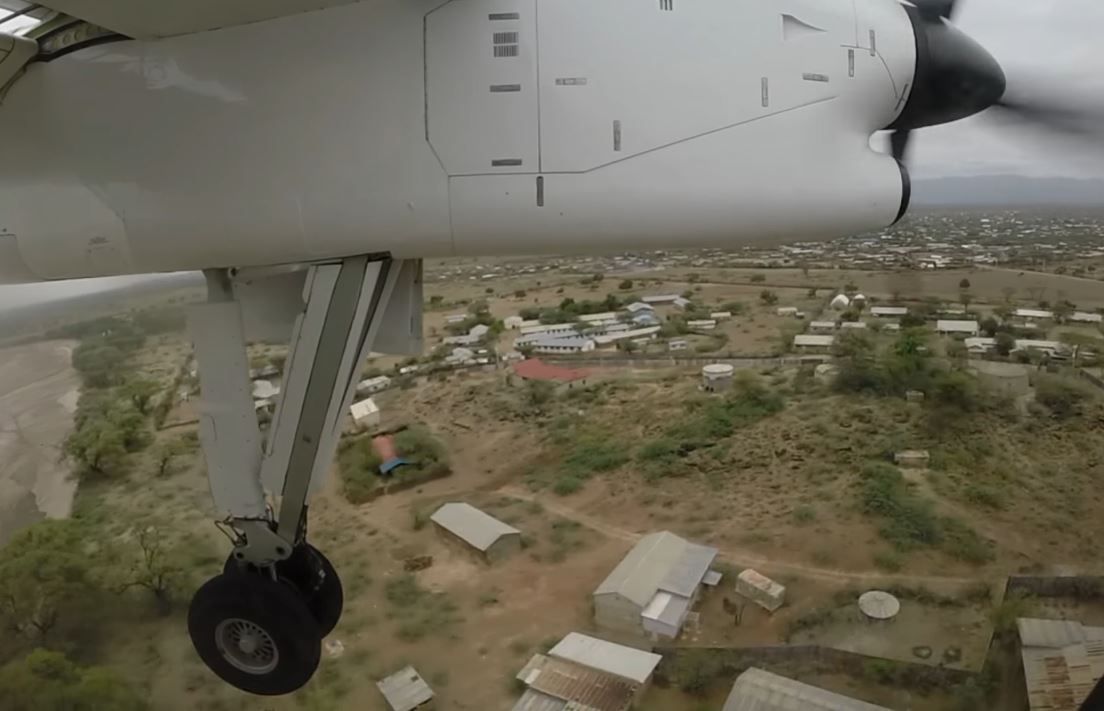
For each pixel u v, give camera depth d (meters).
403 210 2.84
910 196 3.13
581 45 2.77
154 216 2.96
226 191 2.90
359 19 2.79
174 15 2.75
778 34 2.91
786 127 2.90
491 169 2.79
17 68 2.97
